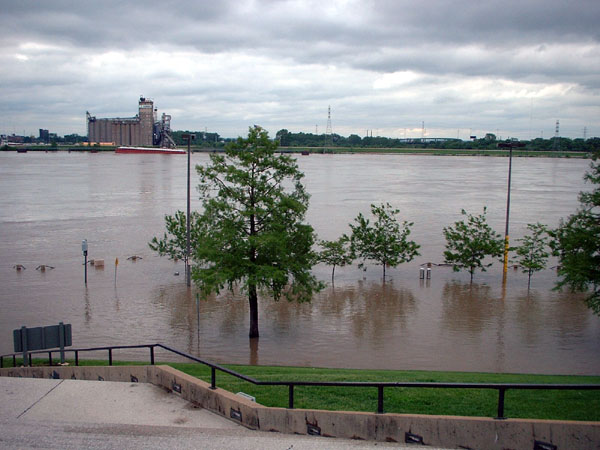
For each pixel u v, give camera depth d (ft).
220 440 26.99
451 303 102.27
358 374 54.34
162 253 129.29
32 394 33.22
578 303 102.01
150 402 32.32
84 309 97.81
